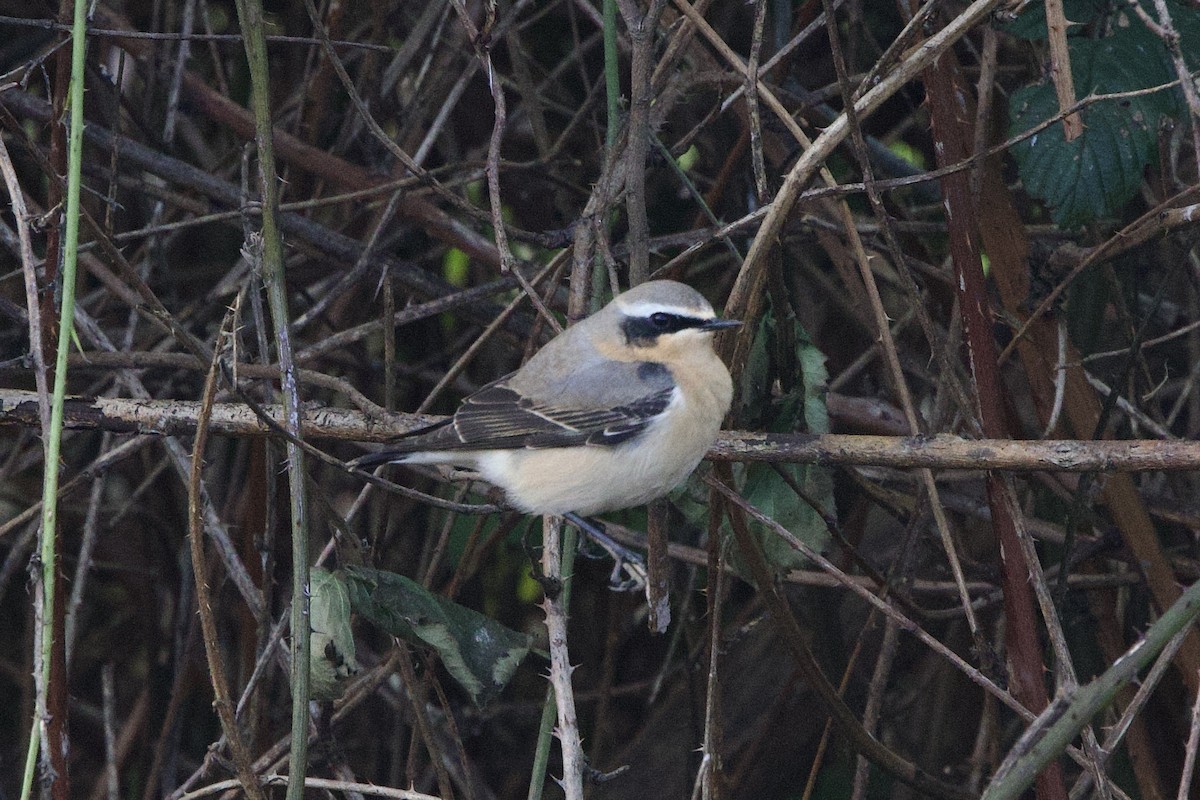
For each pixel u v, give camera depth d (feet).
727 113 41.39
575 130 42.04
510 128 47.11
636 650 47.85
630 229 28.09
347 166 39.52
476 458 29.50
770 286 27.02
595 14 38.47
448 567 45.01
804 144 26.45
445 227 39.91
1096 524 34.42
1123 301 32.60
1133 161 27.73
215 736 46.50
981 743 37.01
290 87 46.60
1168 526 38.40
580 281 30.27
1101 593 33.78
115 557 48.32
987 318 26.89
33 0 46.06
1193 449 24.40
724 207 42.29
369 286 44.52
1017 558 26.17
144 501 47.50
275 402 39.09
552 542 28.78
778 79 36.45
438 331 47.42
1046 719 20.33
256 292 26.50
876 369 44.68
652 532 26.00
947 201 27.09
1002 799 19.97
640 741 43.62
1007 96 36.42
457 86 38.01
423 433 29.45
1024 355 30.91
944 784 29.89
